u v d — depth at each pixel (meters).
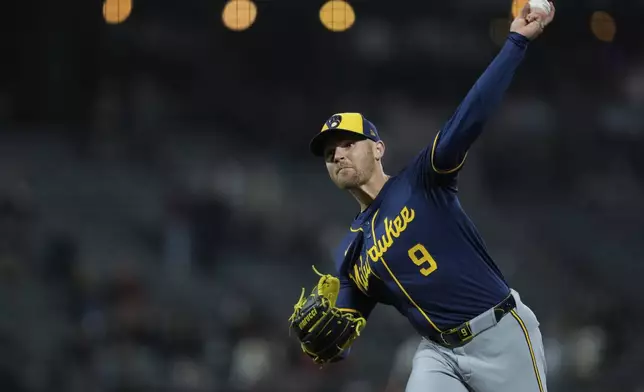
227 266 62.34
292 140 78.00
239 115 77.75
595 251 70.94
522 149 75.88
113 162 71.50
